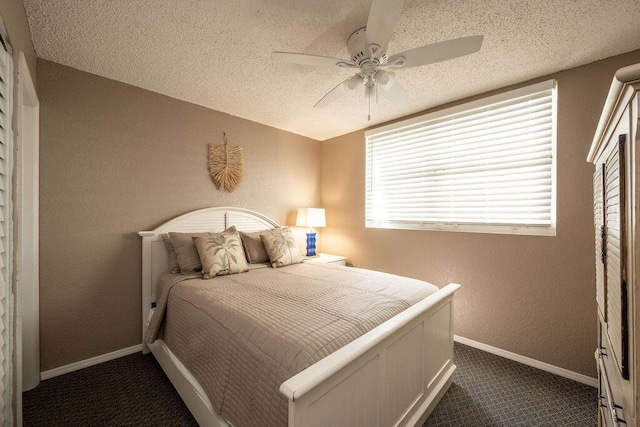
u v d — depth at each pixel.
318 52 1.93
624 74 0.59
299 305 1.56
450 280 2.75
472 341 2.58
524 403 1.80
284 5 1.51
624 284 0.71
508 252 2.39
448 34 1.73
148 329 2.04
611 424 0.94
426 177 2.95
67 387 1.93
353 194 3.69
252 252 2.79
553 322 2.16
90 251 2.25
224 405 1.24
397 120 3.22
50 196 2.07
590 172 2.00
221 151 3.03
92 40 1.83
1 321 1.07
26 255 1.92
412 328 1.52
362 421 1.16
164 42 1.85
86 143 2.23
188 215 2.74
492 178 2.50
